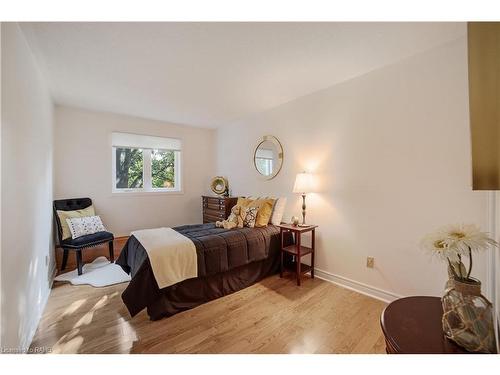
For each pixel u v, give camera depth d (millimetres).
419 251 1959
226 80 2463
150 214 4133
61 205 3053
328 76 2361
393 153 2102
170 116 3889
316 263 2771
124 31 1643
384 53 1938
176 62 2086
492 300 1326
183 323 1834
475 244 786
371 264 2264
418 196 1958
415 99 1960
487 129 957
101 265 3016
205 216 4348
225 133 4469
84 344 1586
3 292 1186
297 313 1974
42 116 2268
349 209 2436
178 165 4523
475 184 980
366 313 1968
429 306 1019
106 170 3676
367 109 2279
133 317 1907
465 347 767
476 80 993
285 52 1920
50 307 2057
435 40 1760
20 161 1505
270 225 2943
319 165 2732
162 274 1912
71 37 1702
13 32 1422
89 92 2797
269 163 3438
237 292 2373
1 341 1160
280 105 3254
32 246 1753
